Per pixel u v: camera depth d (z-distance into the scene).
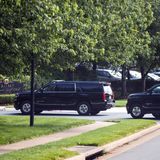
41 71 46.38
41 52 36.12
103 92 62.44
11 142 33.94
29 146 32.03
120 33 76.06
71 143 31.88
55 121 48.16
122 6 76.56
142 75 107.12
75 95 62.72
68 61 41.91
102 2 60.97
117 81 106.94
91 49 48.16
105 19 62.22
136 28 85.69
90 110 62.50
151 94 58.00
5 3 30.12
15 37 32.16
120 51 80.06
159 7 101.88
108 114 65.12
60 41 36.66
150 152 31.72
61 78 94.38
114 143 33.72
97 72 108.25
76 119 51.09
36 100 63.34
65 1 35.09
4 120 48.28
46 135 38.41
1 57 34.56
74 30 39.59
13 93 93.19
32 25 31.92
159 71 135.75
